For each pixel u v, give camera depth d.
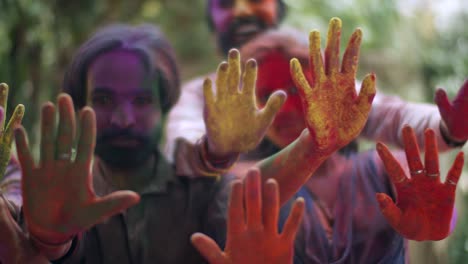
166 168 1.78
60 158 1.41
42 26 3.80
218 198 1.74
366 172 1.93
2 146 1.63
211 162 1.68
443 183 1.56
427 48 6.62
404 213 1.57
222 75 1.54
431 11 6.92
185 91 2.65
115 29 1.81
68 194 1.40
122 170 1.74
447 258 4.02
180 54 6.00
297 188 1.57
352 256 1.83
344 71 1.51
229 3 2.80
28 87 3.77
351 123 1.50
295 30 2.04
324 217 1.91
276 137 1.91
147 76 1.71
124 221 1.72
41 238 1.46
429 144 1.54
